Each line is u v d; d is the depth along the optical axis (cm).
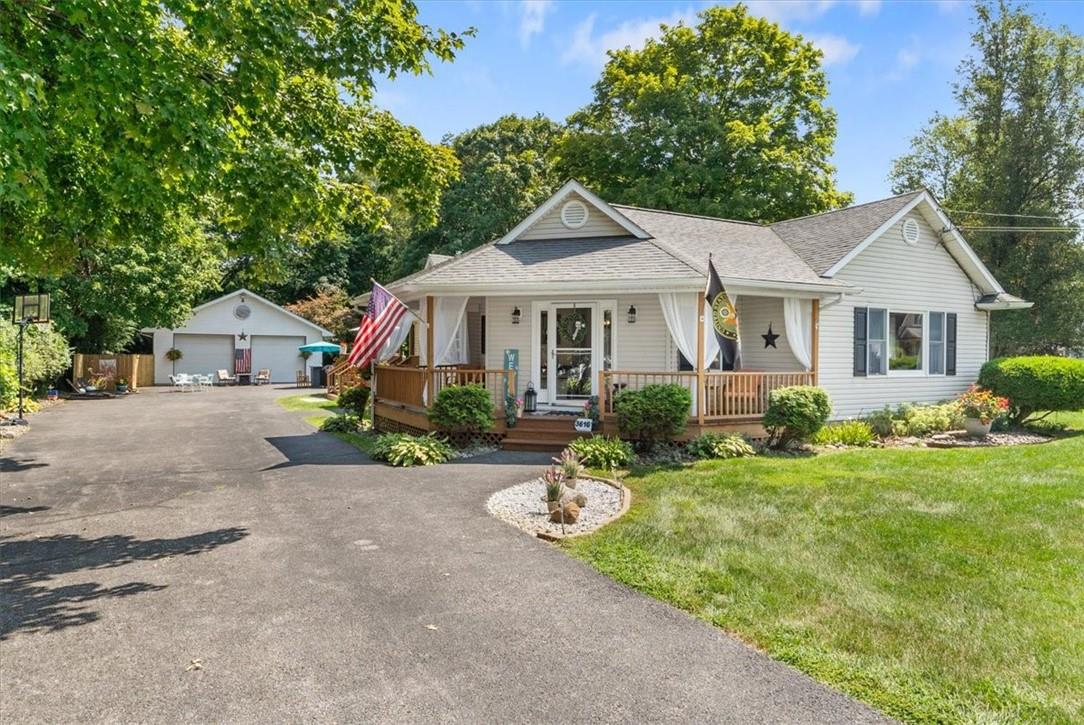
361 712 317
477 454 1093
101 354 2803
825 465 950
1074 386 1327
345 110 927
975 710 315
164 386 3142
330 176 924
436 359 1255
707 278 1077
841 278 1370
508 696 332
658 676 353
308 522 674
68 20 551
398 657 375
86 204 773
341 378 2392
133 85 564
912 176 3180
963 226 2625
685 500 740
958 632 399
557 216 1390
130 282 2562
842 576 496
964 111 2728
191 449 1184
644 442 1084
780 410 1096
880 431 1316
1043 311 2447
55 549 587
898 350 1481
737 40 2672
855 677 348
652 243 1259
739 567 518
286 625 420
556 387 1272
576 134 2819
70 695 333
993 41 2586
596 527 642
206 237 2762
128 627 418
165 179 712
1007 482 819
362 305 1877
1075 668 354
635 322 1223
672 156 2586
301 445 1230
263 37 650
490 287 1173
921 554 545
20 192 519
